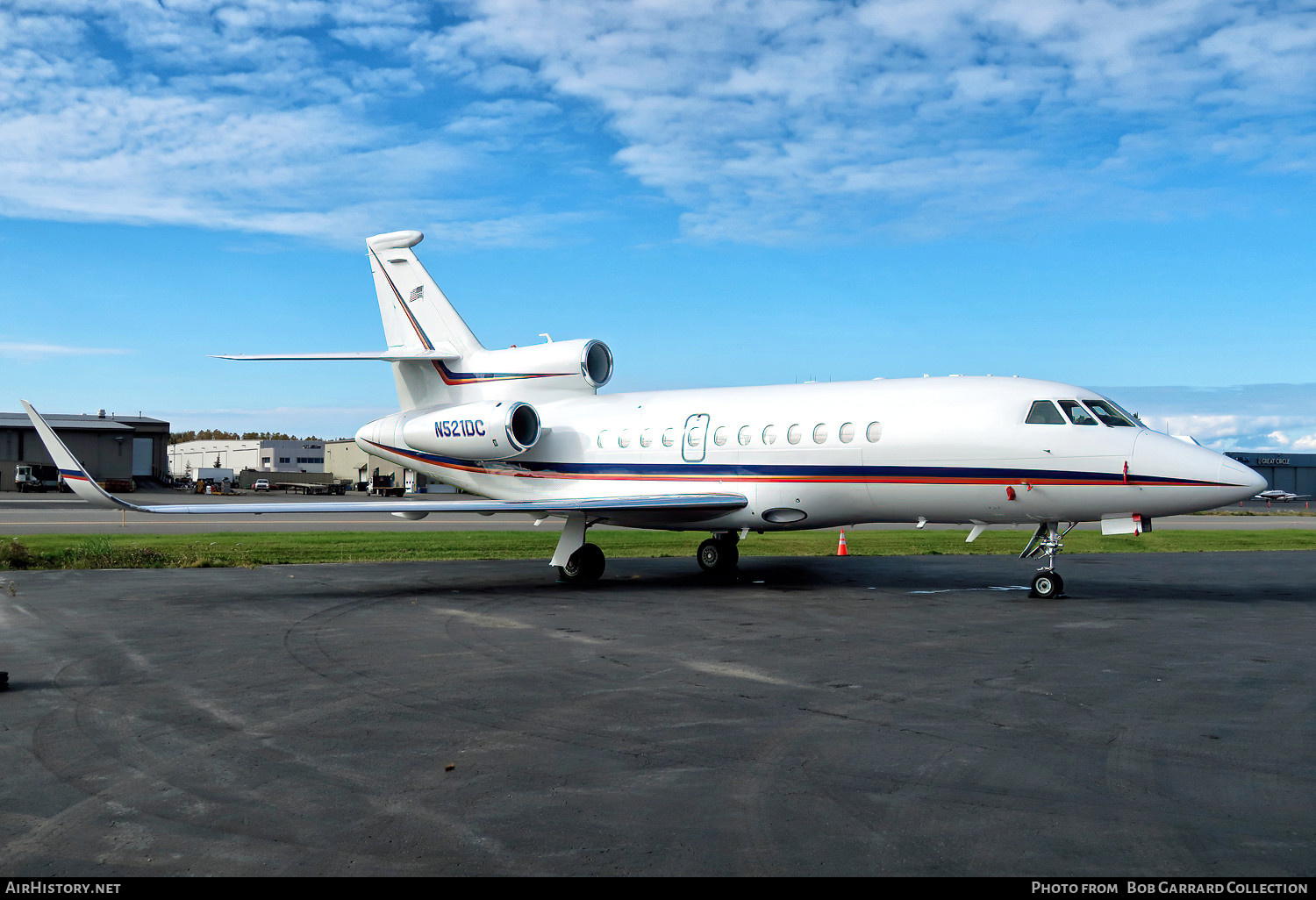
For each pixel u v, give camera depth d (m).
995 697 7.86
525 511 16.14
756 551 24.06
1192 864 4.53
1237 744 6.52
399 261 21.33
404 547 23.89
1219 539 29.91
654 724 6.98
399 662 9.29
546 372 19.66
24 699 7.75
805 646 10.27
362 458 94.81
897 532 32.84
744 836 4.86
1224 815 5.17
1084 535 31.19
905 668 9.04
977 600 14.37
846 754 6.23
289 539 26.33
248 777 5.77
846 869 4.46
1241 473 13.05
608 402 18.97
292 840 4.81
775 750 6.32
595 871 4.44
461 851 4.68
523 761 6.07
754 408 16.86
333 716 7.21
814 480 15.91
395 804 5.31
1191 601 14.41
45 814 5.17
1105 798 5.42
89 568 18.69
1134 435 13.73
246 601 13.88
